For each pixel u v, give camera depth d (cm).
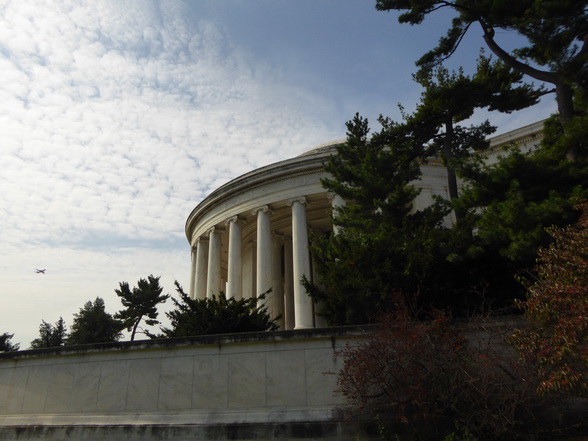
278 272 4028
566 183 1462
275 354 1399
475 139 2386
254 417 1302
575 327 877
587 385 890
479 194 1606
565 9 1484
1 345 4322
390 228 1839
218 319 1747
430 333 1102
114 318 5516
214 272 3772
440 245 1614
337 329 1372
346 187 2247
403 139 2295
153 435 1345
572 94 1683
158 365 1484
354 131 2373
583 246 995
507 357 1055
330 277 1695
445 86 2091
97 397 1498
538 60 1755
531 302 1008
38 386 1592
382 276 1564
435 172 3241
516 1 1666
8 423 1541
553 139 1658
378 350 1072
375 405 1097
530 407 1013
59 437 1441
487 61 2147
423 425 1109
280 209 3575
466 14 1889
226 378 1405
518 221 1352
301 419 1259
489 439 1002
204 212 4072
